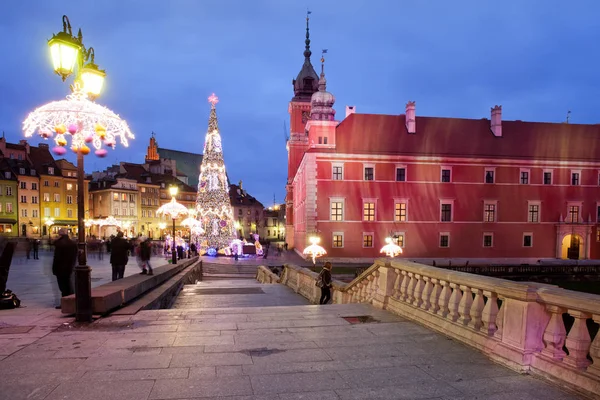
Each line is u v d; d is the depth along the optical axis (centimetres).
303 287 1825
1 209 6844
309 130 4691
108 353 579
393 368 533
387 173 4597
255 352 595
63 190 7719
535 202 4838
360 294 1177
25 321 775
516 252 4788
